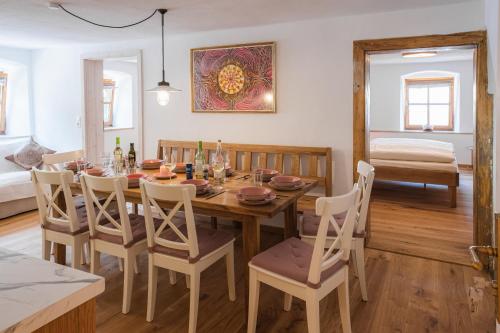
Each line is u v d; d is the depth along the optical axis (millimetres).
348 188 3783
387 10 3412
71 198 2709
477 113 3174
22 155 5238
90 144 5453
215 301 2650
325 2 3162
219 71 4281
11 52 5477
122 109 8039
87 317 922
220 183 2934
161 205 2727
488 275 3020
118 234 2520
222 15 3576
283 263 2078
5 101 5895
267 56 4004
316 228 2625
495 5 2564
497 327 1212
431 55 7133
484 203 3168
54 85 5582
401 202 5305
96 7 3311
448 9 3248
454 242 3742
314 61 3816
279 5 3246
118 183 2396
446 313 2471
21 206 4703
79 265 2805
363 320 2396
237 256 3502
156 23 3891
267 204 2324
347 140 3754
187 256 2236
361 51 3578
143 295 2730
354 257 2947
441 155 5211
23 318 765
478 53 3148
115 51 4973
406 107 8531
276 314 2482
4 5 3252
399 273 3070
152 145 4844
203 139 4496
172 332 2281
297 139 3980
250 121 4203
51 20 3779
